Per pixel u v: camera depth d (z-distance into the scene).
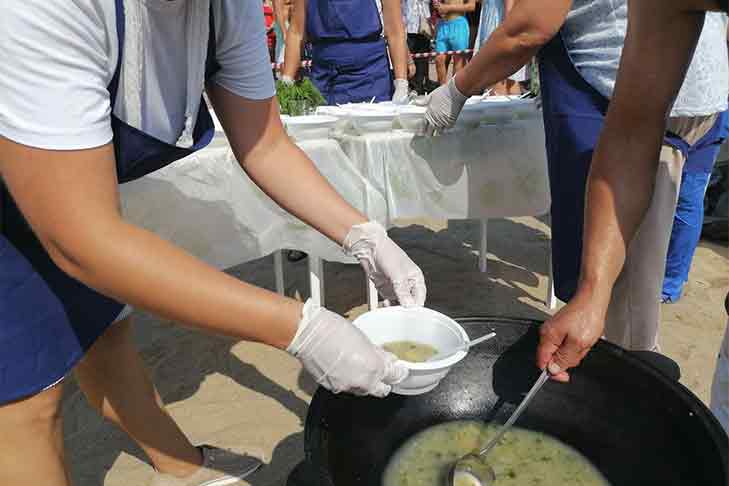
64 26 0.82
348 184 2.23
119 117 1.10
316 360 1.05
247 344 2.70
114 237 0.89
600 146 1.27
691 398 1.08
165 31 1.06
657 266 1.77
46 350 1.19
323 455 1.01
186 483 1.85
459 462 1.21
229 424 2.17
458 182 2.38
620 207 1.22
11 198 1.09
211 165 1.96
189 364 2.56
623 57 1.21
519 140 2.40
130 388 1.70
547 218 4.08
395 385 1.16
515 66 1.87
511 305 2.95
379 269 1.44
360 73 3.39
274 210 2.15
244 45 1.26
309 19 3.37
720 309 2.81
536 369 1.34
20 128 0.82
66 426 2.20
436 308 2.94
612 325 1.86
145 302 0.94
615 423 1.23
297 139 2.15
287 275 3.40
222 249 2.06
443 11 6.42
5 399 1.16
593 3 1.66
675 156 1.72
